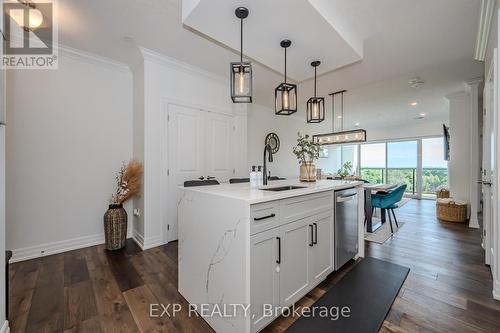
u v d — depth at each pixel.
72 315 1.67
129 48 2.92
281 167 6.31
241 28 1.85
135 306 1.79
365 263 2.56
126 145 3.44
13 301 1.83
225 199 1.50
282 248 1.63
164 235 3.21
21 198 2.65
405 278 2.22
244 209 1.37
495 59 1.86
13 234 2.60
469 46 2.76
